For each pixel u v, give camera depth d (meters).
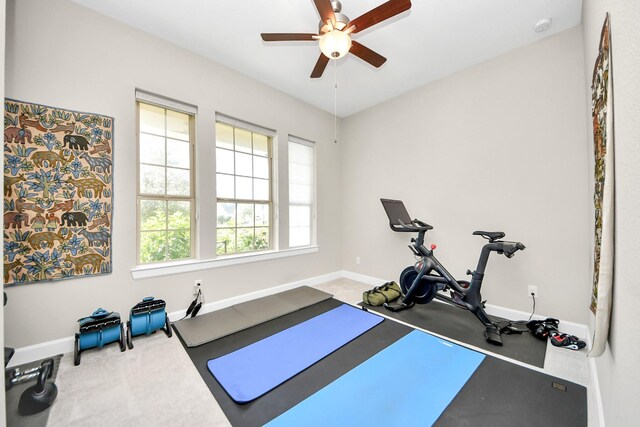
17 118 1.88
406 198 3.61
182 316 2.67
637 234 0.79
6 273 1.85
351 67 3.00
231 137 3.17
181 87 2.65
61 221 2.04
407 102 3.58
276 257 3.50
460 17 2.25
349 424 1.41
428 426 1.39
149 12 2.21
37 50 1.95
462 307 2.61
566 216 2.37
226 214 3.13
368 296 3.19
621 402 0.95
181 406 1.54
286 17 2.27
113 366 1.90
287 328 2.52
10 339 1.86
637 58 0.78
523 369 1.87
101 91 2.21
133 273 2.37
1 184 0.76
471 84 2.96
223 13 2.22
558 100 2.40
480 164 2.90
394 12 1.72
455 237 3.11
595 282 1.60
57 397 1.59
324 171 4.20
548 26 2.33
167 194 2.68
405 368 1.89
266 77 3.24
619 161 0.97
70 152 2.07
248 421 1.44
